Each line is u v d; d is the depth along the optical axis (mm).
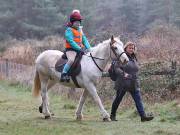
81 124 11125
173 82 14758
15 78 24016
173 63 15039
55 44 29906
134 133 9742
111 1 60281
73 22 11812
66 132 9914
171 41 22750
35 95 12820
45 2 50250
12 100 17328
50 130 10141
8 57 30766
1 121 11617
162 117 12008
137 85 11477
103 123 11234
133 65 11461
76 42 11789
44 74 12516
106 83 16141
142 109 11453
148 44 21594
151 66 15859
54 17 49781
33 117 12586
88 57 11688
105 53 11484
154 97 14461
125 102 14273
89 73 11500
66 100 16969
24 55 28641
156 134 9617
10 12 49312
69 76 11766
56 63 12094
